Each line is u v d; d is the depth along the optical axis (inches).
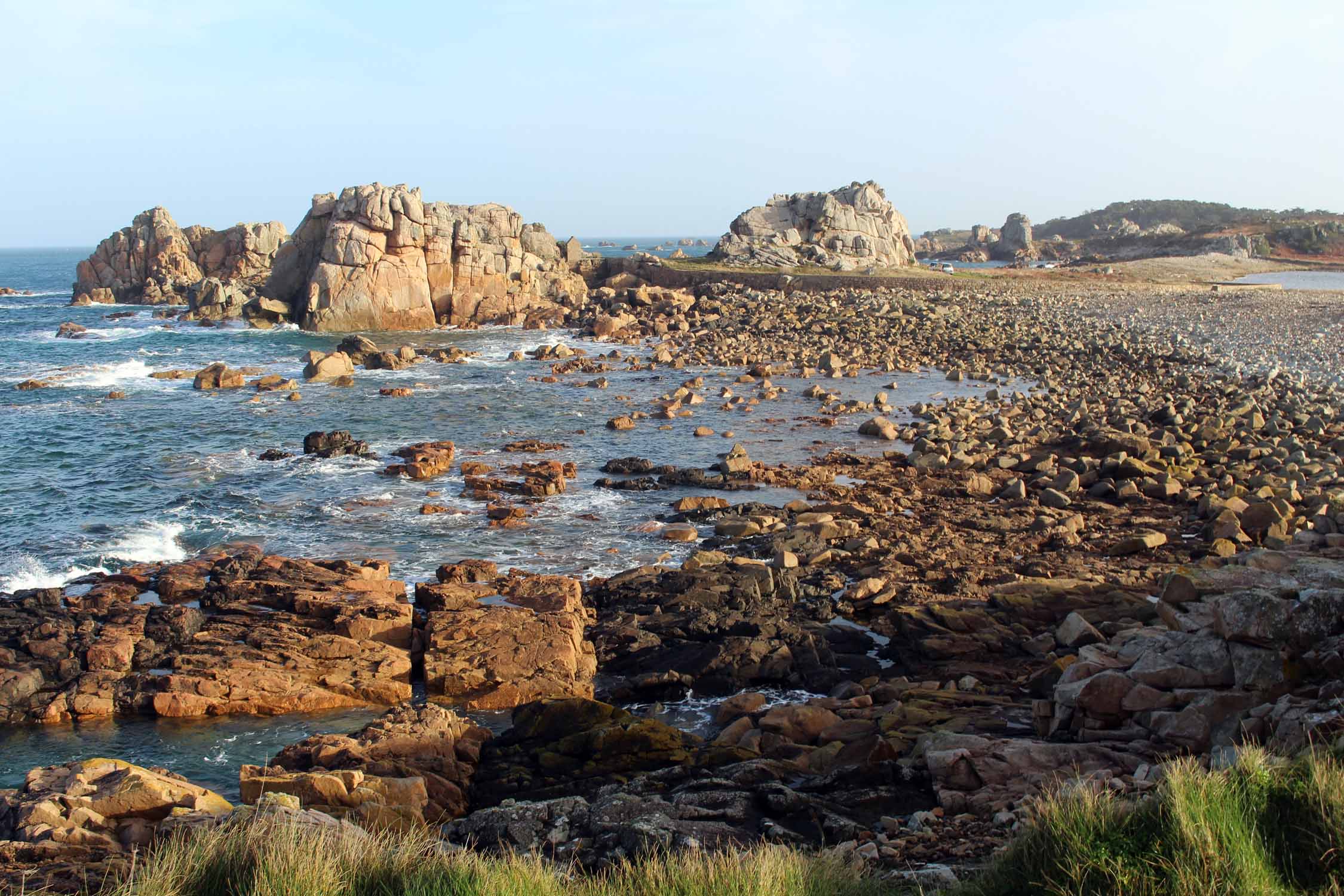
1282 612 495.8
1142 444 1293.1
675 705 693.9
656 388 2023.9
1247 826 319.6
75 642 753.0
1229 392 1752.0
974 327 2704.2
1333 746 362.3
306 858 354.9
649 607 832.9
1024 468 1264.8
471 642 737.0
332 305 2989.7
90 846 439.8
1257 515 970.7
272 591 842.8
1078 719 524.4
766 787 484.4
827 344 2554.1
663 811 469.4
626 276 3686.0
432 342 2778.1
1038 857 331.9
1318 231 6599.4
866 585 842.2
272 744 647.8
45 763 622.2
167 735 661.9
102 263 3988.7
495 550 1016.2
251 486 1268.5
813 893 341.7
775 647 737.0
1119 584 813.9
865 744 549.3
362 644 750.5
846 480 1272.1
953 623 751.7
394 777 550.6
